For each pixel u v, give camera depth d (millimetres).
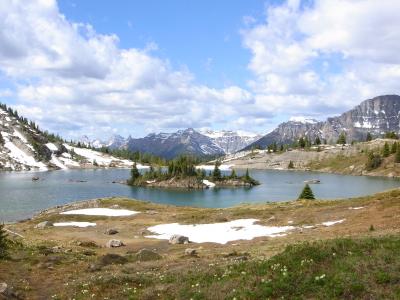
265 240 55969
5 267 37344
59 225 83812
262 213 77875
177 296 24344
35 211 120750
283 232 61438
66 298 28297
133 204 108000
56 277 35031
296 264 23609
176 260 41875
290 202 91562
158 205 108375
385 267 21234
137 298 25781
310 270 22422
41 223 83312
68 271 37594
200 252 49531
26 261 40531
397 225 48562
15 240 59031
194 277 27531
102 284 30125
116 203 109688
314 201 86938
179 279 28156
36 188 192375
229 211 85562
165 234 70188
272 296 20828
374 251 23594
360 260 22406
